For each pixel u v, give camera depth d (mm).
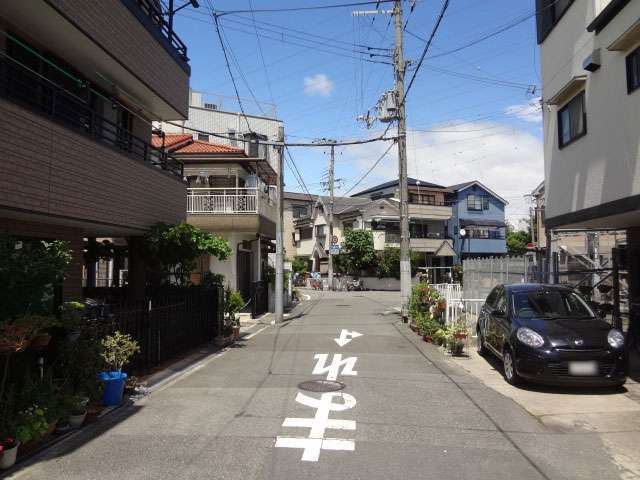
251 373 9211
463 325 12203
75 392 6074
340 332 15344
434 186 47094
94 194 8523
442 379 8656
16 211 6770
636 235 11953
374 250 44219
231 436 5621
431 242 45688
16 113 6520
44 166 7129
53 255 5582
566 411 6621
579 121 10938
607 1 9734
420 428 5926
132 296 11742
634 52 8711
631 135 8766
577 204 10953
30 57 8367
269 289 23203
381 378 8734
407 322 17609
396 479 4461
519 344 7809
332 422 6145
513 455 5070
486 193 48906
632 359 9688
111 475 4543
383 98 19078
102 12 8578
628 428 5926
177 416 6430
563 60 11492
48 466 4770
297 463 4820
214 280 13914
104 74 9914
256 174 23984
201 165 21406
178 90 12273
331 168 44062
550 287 9398
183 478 4469
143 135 12680
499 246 48344
